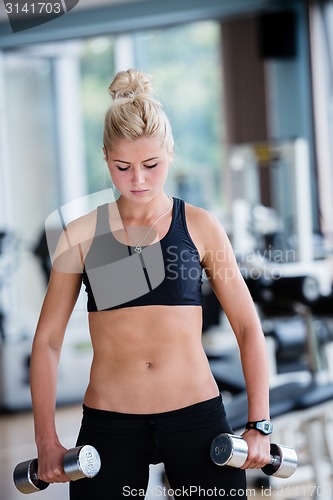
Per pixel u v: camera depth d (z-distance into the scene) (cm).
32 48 1357
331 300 610
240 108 1286
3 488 556
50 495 542
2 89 1358
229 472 264
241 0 1020
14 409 816
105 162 281
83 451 250
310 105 1148
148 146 253
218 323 927
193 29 1398
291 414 487
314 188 1138
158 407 264
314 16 1129
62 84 1414
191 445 264
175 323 263
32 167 1399
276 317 636
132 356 264
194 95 1411
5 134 1362
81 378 831
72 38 1054
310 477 559
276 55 1162
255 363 271
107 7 995
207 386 269
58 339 277
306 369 730
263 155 773
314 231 841
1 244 1084
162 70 1437
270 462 268
